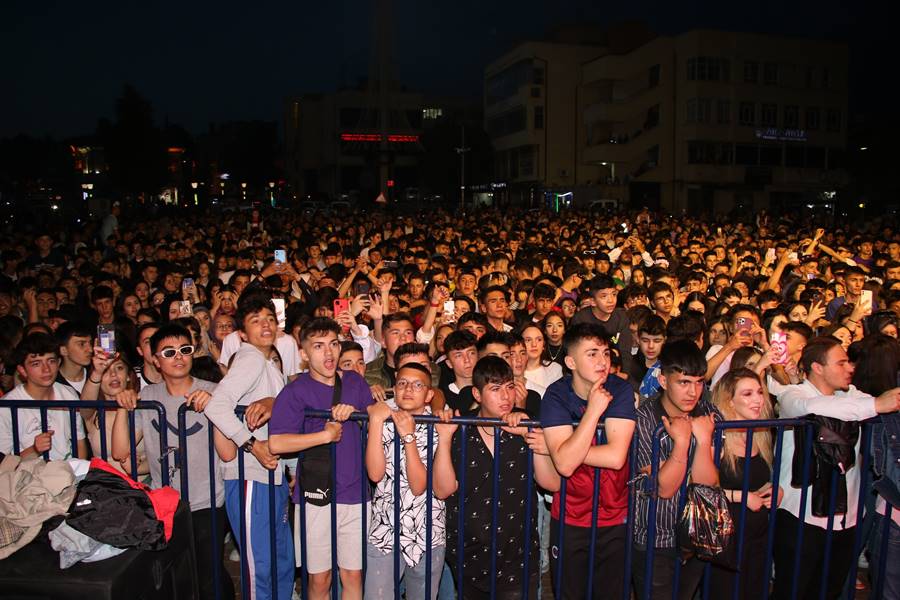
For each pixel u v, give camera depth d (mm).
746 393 4148
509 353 4832
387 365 5758
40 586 3092
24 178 68875
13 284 9289
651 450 3834
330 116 85500
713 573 4043
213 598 4426
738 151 57312
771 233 20812
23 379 4785
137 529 3326
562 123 63875
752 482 4117
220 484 4516
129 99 51656
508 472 3965
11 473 3461
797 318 7301
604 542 3930
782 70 57594
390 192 69062
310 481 3955
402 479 4059
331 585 4094
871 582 4465
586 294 7973
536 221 27578
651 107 59031
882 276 11234
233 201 72562
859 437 4105
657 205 56000
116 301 9000
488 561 3988
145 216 35062
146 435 4418
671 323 6199
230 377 4215
